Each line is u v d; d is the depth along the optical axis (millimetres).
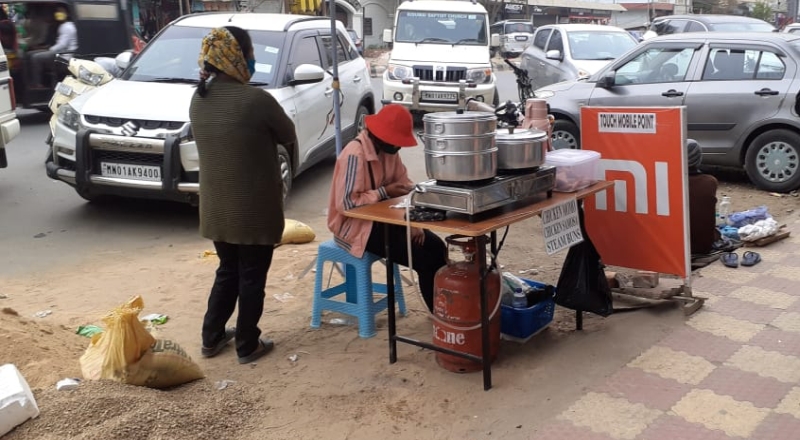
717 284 4977
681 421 3281
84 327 4312
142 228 6949
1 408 2908
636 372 3760
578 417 3346
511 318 4109
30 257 6086
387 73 11906
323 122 8305
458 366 3803
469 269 3764
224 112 3688
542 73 12539
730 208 7387
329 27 9109
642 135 4371
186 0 22906
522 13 43250
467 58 11828
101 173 6648
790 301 4633
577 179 3963
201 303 4922
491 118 3330
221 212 3791
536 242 6395
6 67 8109
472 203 3312
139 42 14383
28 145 11109
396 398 3572
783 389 3533
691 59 8203
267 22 8195
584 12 47562
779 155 7781
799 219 6770
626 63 8750
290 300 4965
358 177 3900
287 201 7770
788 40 7836
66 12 12641
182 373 3604
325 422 3371
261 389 3686
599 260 4227
